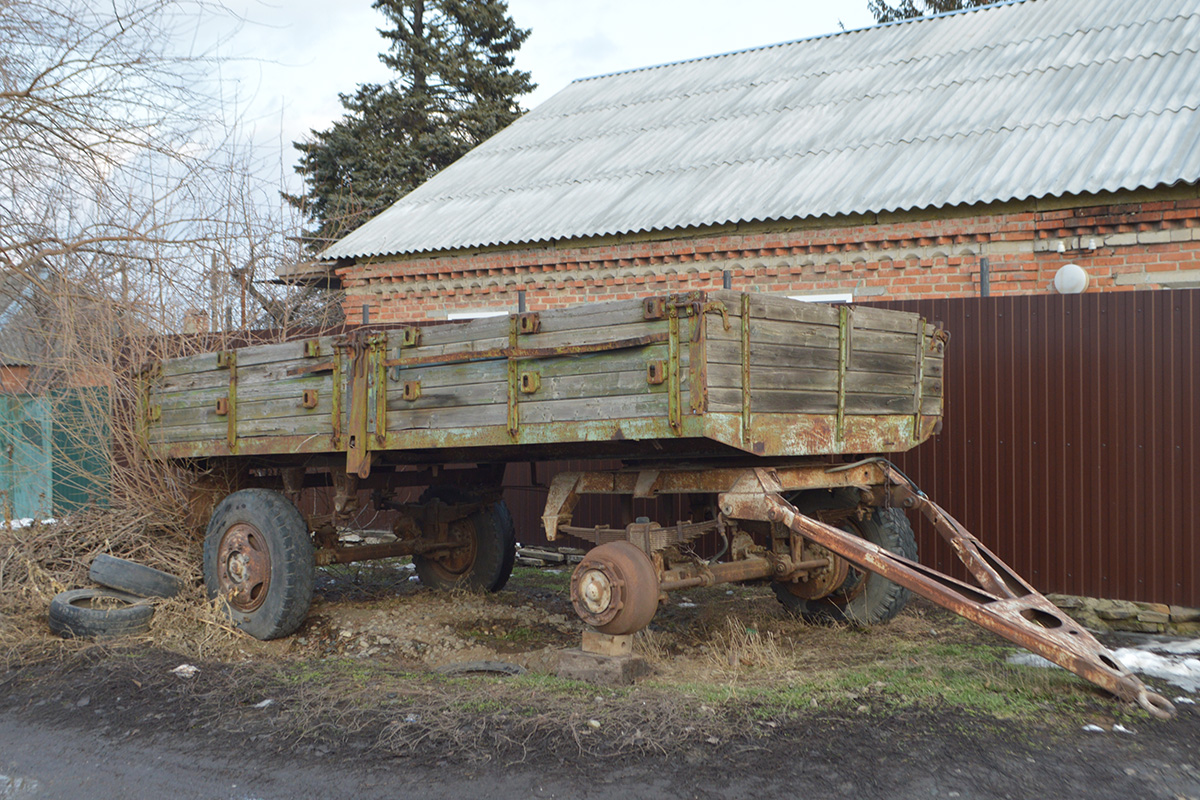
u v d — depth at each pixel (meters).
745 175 11.85
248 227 10.62
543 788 3.74
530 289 12.34
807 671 5.34
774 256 10.77
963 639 6.14
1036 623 4.92
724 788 3.68
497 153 15.85
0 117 9.91
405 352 5.83
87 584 6.95
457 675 5.50
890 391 5.68
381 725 4.45
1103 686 4.39
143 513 7.72
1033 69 11.91
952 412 7.55
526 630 6.81
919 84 12.73
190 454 7.26
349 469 6.07
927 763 3.85
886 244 10.17
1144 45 11.43
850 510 6.18
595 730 4.27
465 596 7.67
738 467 5.28
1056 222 9.35
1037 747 4.00
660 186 12.36
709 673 5.32
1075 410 7.12
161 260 10.13
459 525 7.99
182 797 3.84
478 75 28.42
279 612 6.23
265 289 11.50
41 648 5.93
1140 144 9.42
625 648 5.22
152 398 7.64
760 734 4.19
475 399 5.45
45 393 9.34
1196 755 3.91
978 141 10.70
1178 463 6.74
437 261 12.84
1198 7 11.76
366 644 6.38
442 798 3.69
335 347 6.13
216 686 5.13
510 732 4.29
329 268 13.58
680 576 5.30
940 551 7.63
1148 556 6.83
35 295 10.18
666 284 11.43
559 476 5.80
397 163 24.95
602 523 9.49
